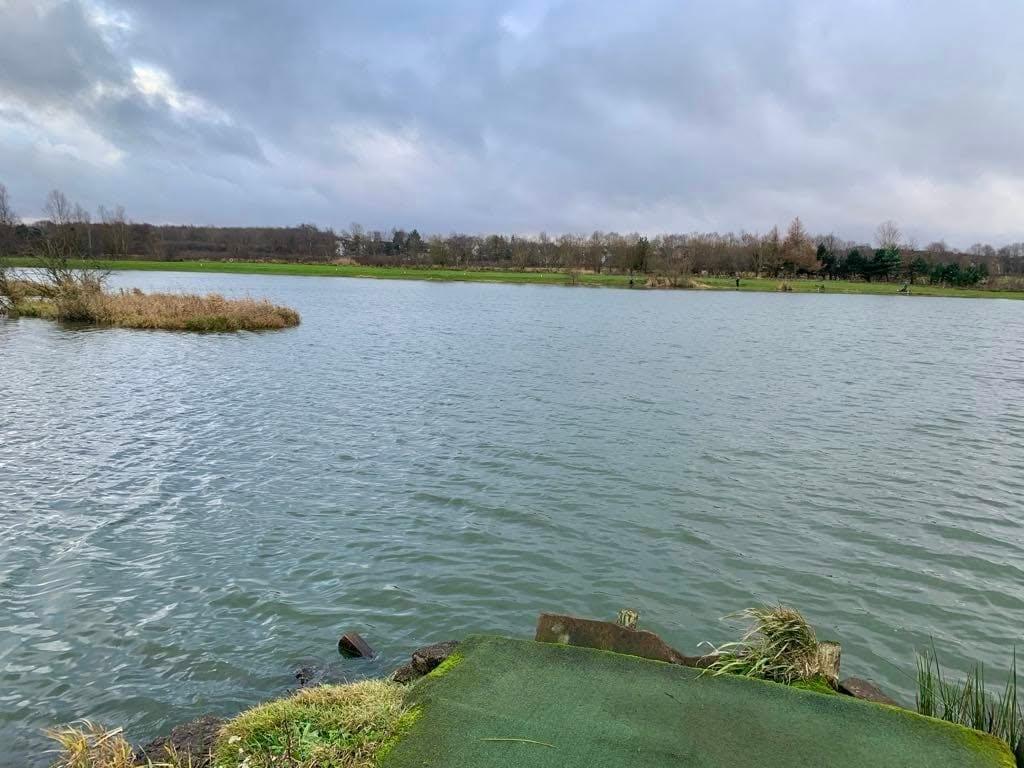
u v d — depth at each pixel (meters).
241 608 8.47
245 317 39.03
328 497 12.28
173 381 23.00
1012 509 12.40
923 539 11.08
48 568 9.34
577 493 12.71
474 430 17.02
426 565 9.76
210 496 12.21
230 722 5.27
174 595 8.73
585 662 5.59
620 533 11.00
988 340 40.66
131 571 9.34
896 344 38.03
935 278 111.56
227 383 22.83
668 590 9.25
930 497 12.95
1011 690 6.69
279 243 146.75
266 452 14.92
